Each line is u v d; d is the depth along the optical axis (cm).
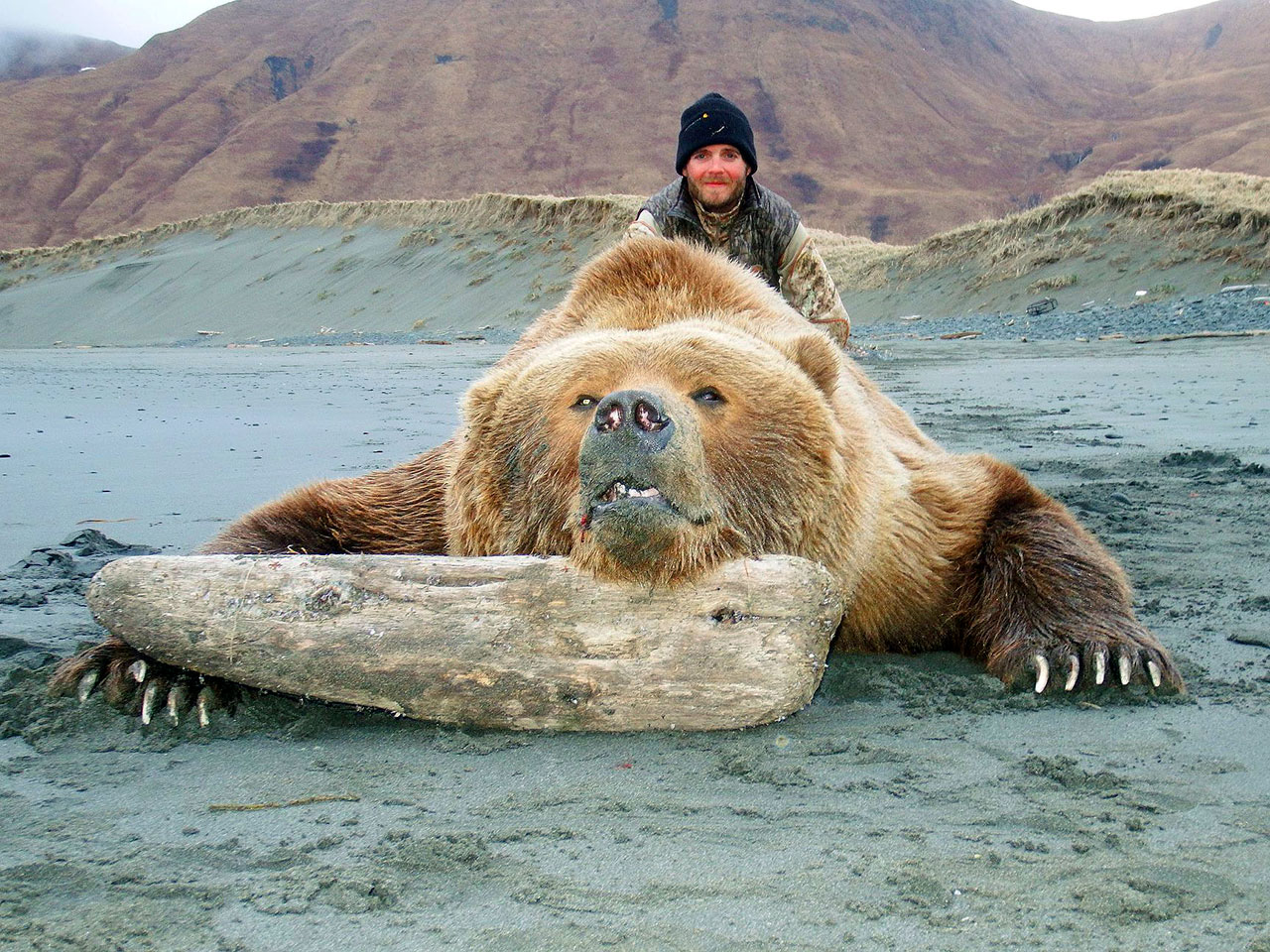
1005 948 221
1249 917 231
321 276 5531
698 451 346
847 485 412
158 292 6150
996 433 1048
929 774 314
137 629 347
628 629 342
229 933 228
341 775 318
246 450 960
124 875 253
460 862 260
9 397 1428
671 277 468
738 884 248
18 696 379
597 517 330
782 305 498
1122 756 327
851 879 250
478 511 416
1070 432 1048
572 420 379
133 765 329
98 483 798
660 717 345
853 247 4753
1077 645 407
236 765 328
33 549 606
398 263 5309
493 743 342
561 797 299
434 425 1159
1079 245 3412
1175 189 3466
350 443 1010
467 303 4609
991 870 253
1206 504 705
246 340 4794
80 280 6612
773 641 342
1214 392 1329
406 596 346
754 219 634
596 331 426
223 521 676
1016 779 309
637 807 292
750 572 347
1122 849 263
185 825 283
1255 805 287
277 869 258
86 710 368
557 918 234
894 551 452
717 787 306
